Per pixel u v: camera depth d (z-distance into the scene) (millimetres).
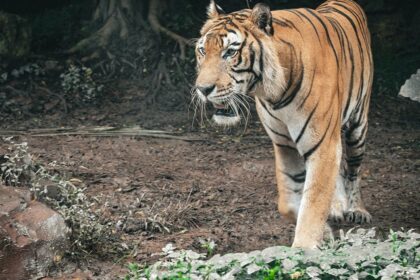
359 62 10641
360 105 11047
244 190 13383
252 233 11078
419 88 18641
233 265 8109
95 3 23703
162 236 10742
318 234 9289
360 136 11328
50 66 21609
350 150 11469
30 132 17250
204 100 8742
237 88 8734
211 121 19016
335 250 8602
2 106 19406
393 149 17156
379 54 24375
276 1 25250
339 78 9664
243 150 16438
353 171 11680
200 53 8914
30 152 15164
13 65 21266
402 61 23781
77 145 16109
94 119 19109
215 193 13062
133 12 23062
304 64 9102
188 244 10438
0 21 21234
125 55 22391
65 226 9367
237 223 11523
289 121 9352
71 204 10367
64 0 25594
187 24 23609
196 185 13414
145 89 21188
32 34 23703
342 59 9945
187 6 24188
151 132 17594
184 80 21266
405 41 24625
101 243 9820
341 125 9992
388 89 22375
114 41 22688
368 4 24953
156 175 14023
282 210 10008
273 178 14258
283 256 8078
